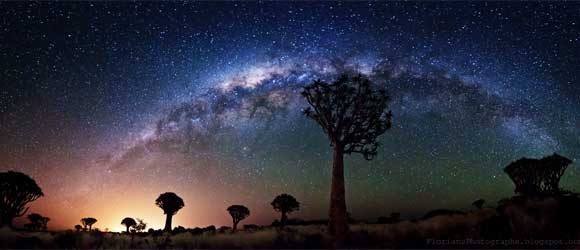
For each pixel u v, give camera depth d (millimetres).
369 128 15109
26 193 21922
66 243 12367
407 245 10680
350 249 10562
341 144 14977
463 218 13070
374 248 10672
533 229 11070
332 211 13820
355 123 15164
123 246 12516
